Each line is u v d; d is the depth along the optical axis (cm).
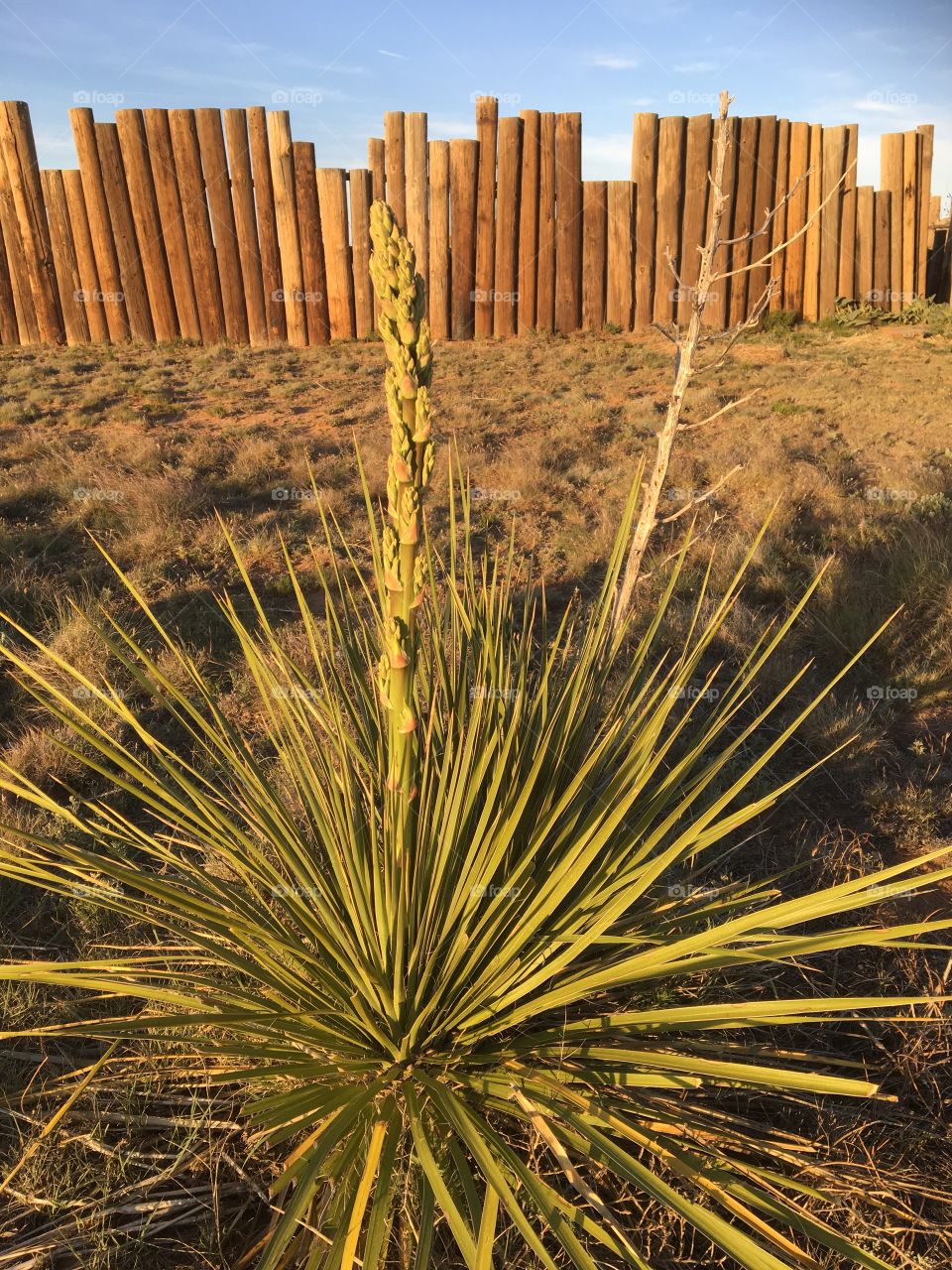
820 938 208
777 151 2091
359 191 2002
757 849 393
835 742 479
